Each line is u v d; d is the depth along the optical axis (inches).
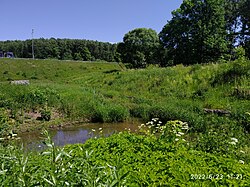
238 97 670.5
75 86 1195.3
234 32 1733.5
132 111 717.3
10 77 1775.3
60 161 119.9
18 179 109.4
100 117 695.1
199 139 307.6
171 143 277.3
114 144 279.0
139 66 2090.3
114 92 1007.0
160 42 1753.2
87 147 273.4
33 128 595.2
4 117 561.3
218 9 1497.3
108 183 114.0
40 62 2183.8
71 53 3882.9
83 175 113.7
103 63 2404.0
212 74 853.2
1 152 153.3
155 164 216.1
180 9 1599.4
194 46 1494.8
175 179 180.1
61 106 732.0
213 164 215.5
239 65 816.3
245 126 448.1
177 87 889.5
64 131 603.2
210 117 526.9
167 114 614.5
